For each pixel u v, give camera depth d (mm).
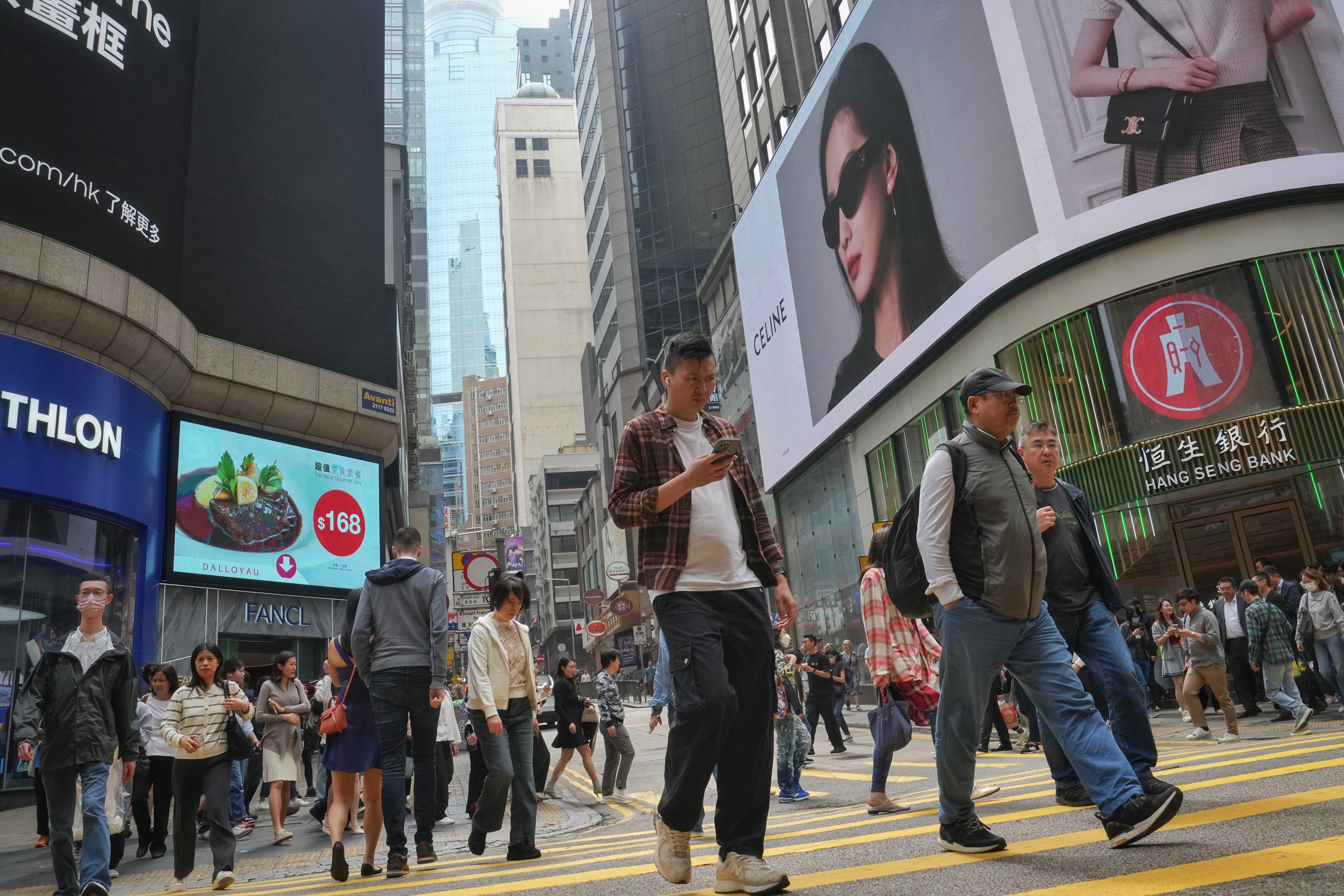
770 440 31250
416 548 5598
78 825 6113
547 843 6602
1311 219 15383
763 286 31141
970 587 3223
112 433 16141
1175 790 2900
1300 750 5762
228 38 20734
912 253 21359
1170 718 12836
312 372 21016
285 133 21766
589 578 78375
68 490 15156
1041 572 3221
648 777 12836
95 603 5105
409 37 118812
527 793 5566
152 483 17344
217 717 5770
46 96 15664
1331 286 15164
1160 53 16312
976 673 3250
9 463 14289
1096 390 16641
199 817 9953
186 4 19344
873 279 23312
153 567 17219
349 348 22031
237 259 20016
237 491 19203
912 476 22812
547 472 95375
